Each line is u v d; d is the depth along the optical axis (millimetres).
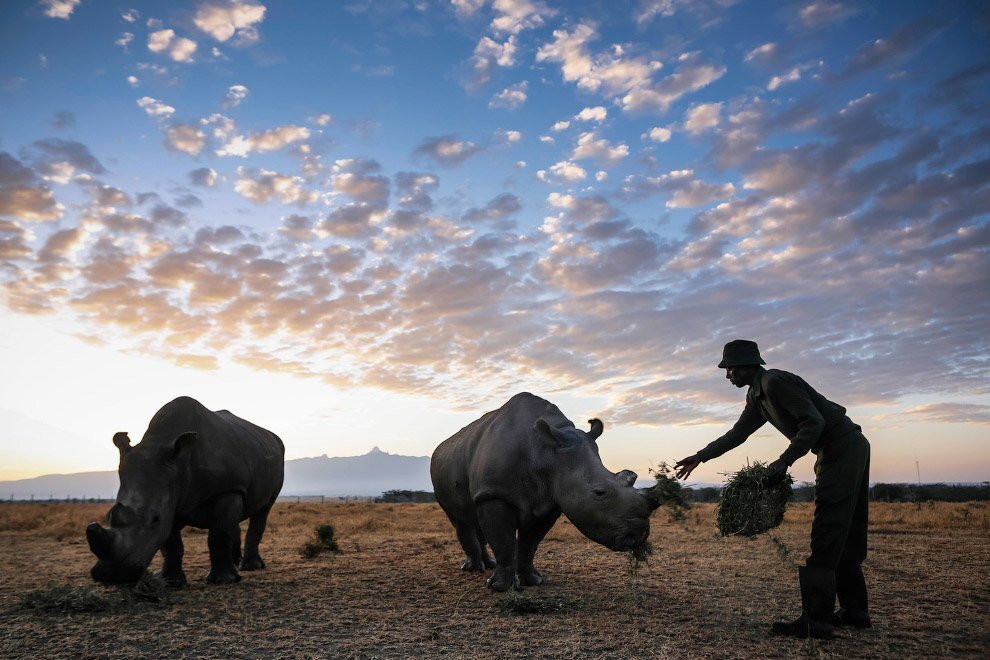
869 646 5383
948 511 22219
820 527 5719
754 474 5777
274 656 5262
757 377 6121
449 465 9438
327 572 10008
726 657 5094
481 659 5105
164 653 5371
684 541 13477
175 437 8312
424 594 7984
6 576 9922
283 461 11539
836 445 5766
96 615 6824
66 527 20516
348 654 5273
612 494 6680
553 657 5172
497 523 7961
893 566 9602
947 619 6320
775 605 7137
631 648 5395
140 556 7332
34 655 5328
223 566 8977
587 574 9469
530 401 8414
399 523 21984
